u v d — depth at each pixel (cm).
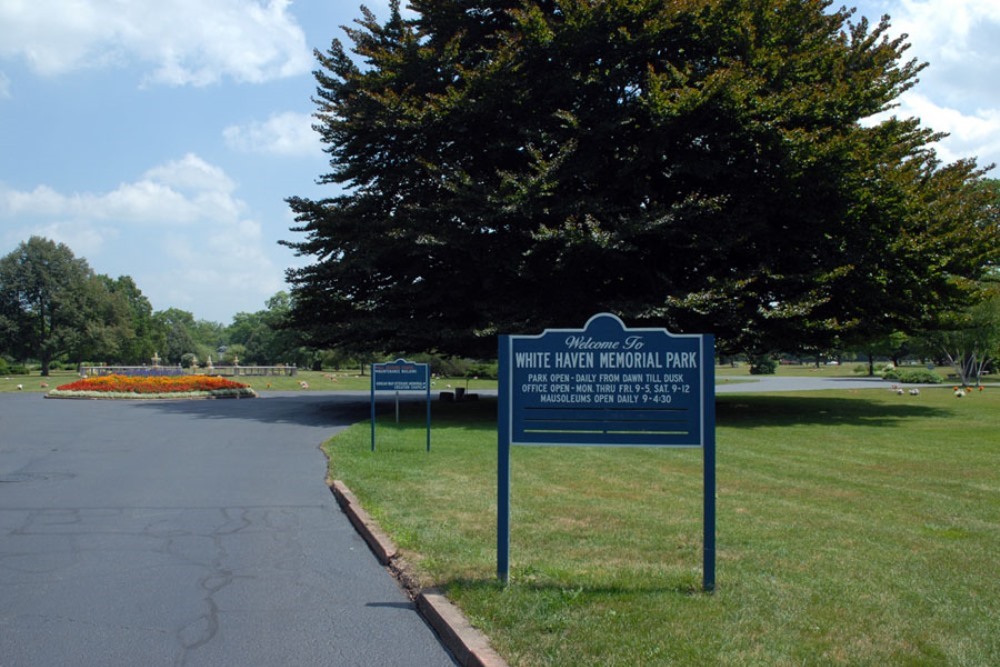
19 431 1717
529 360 558
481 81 2006
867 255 2044
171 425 1862
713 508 529
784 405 2494
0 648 463
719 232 2014
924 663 402
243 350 11438
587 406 550
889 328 2366
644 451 1334
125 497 945
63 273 7244
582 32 1994
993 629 454
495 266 2148
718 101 1903
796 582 548
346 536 751
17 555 679
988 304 3638
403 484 986
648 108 1945
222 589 583
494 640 439
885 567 591
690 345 541
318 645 470
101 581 602
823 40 2189
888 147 2014
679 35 2041
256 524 802
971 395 2953
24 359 7869
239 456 1309
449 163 2203
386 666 438
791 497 908
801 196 2012
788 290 2077
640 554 636
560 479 1032
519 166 2266
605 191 2159
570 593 515
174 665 439
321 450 1380
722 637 437
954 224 2055
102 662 442
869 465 1188
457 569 589
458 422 1923
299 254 2486
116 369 4906
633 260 2170
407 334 2241
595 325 550
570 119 1959
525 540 685
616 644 428
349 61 2352
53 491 984
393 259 2300
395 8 2353
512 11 2039
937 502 876
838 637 439
